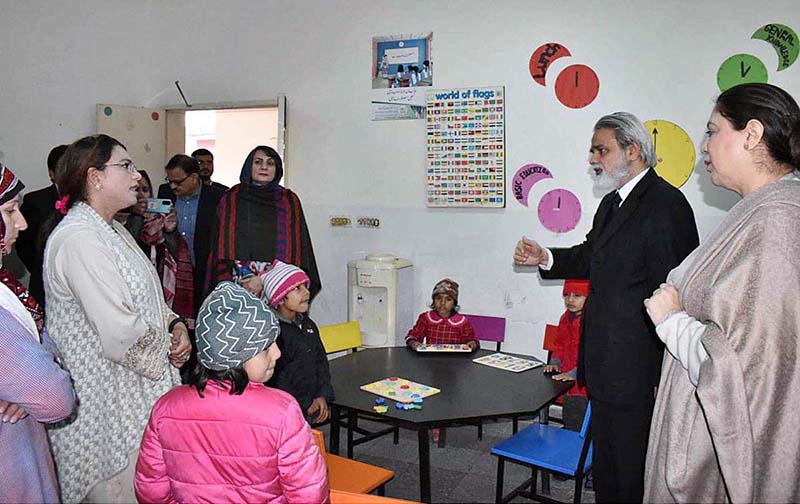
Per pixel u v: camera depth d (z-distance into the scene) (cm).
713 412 134
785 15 340
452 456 342
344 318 457
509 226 407
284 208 367
